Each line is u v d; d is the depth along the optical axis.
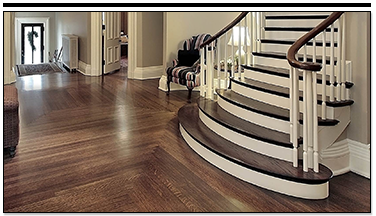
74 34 8.55
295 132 2.33
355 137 2.65
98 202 2.17
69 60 8.22
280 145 2.48
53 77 7.33
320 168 2.36
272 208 2.11
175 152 3.07
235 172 2.54
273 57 3.55
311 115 2.24
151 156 2.97
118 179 2.50
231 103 3.24
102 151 3.08
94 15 7.40
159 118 4.25
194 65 5.52
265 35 4.24
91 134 3.58
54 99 5.23
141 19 6.90
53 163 2.79
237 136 2.82
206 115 3.35
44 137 3.45
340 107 2.56
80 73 7.94
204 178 2.53
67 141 3.34
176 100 5.25
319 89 2.88
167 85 5.73
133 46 7.10
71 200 2.19
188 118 3.69
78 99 5.27
